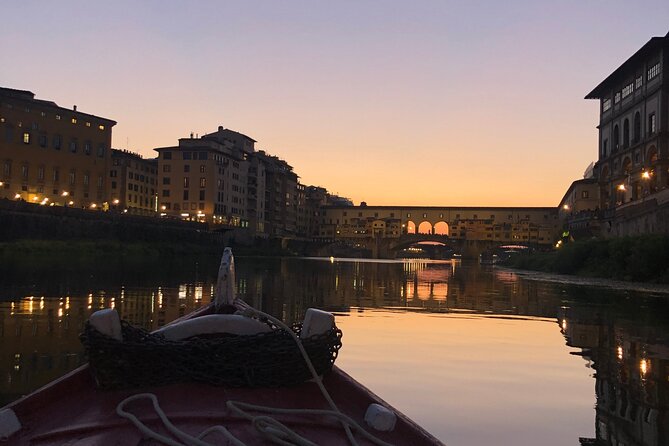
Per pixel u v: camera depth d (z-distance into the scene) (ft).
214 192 332.19
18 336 36.01
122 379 12.42
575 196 290.35
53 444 10.49
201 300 62.34
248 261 242.58
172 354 12.50
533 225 526.16
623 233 180.45
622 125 224.74
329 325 13.62
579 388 25.86
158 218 271.08
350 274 148.97
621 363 31.58
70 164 289.33
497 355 33.63
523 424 20.57
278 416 11.89
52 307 51.39
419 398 24.16
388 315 53.98
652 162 193.47
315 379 12.56
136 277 99.45
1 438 11.09
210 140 338.95
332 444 11.11
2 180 258.57
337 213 574.56
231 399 12.26
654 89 192.54
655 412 22.02
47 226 200.13
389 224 550.77
